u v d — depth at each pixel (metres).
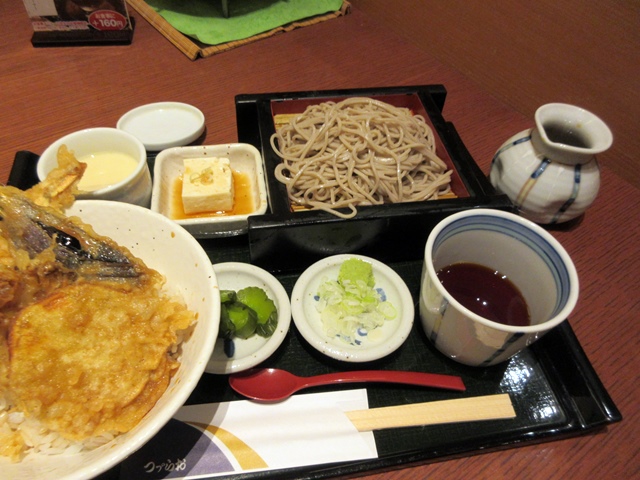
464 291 0.30
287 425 0.25
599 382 0.27
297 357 0.29
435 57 0.58
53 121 0.46
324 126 0.38
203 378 0.27
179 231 0.26
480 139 0.47
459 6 0.51
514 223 0.27
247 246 0.35
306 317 0.30
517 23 0.46
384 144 0.39
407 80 0.54
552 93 0.46
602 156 0.44
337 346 0.28
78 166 0.28
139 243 0.28
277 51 0.57
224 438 0.25
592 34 0.41
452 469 0.25
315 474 0.24
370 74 0.54
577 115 0.35
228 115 0.47
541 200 0.35
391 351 0.28
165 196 0.37
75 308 0.23
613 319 0.32
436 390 0.28
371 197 0.36
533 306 0.28
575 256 0.37
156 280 0.26
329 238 0.32
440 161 0.38
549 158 0.35
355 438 0.25
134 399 0.22
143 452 0.24
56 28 0.54
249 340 0.29
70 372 0.22
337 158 0.38
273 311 0.29
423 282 0.27
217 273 0.31
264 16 0.60
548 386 0.28
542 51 0.45
